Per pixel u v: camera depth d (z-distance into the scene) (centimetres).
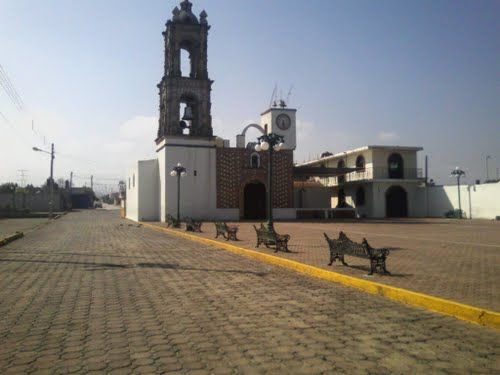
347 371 402
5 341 498
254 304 662
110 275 933
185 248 1490
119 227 2778
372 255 842
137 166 3619
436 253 1209
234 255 1286
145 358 441
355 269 914
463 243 1507
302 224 2827
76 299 705
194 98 3419
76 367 419
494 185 3488
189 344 482
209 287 795
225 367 415
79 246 1567
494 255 1163
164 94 3422
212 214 3372
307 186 4747
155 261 1153
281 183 3556
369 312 612
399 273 864
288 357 439
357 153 4316
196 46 3447
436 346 468
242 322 566
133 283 839
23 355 452
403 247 1373
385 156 4138
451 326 543
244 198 3594
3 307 655
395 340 489
